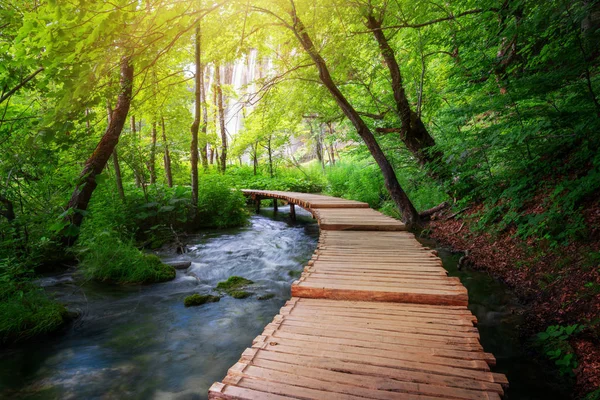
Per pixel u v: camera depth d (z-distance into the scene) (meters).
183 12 2.14
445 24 7.81
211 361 3.69
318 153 26.91
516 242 5.52
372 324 2.90
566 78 4.64
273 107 9.97
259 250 8.73
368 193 13.66
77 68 2.02
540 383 2.96
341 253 5.12
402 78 9.47
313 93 9.52
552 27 4.58
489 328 3.95
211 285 6.13
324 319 3.02
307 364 2.30
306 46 7.28
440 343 2.55
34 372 3.46
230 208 12.30
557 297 3.89
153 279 6.22
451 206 8.60
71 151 6.82
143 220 9.97
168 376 3.42
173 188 12.21
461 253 6.48
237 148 22.23
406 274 4.07
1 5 3.41
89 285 5.94
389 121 10.20
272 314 4.87
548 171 5.78
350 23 6.63
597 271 3.68
